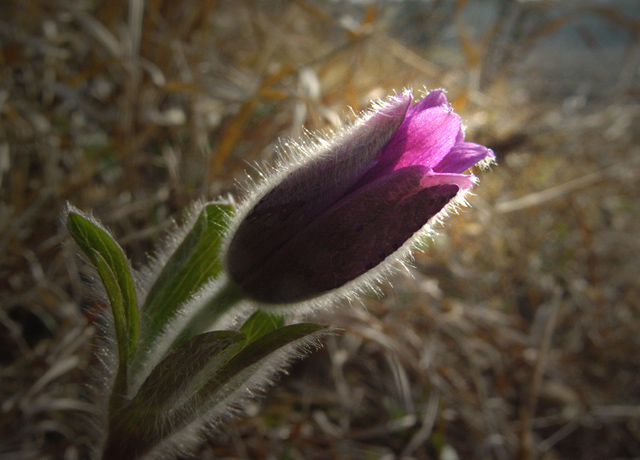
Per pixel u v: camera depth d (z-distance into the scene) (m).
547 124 0.24
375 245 0.07
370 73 0.21
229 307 0.08
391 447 0.16
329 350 0.17
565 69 0.36
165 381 0.08
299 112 0.16
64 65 0.20
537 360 0.16
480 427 0.16
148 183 0.18
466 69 0.23
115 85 0.20
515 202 0.19
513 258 0.21
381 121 0.07
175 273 0.09
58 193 0.16
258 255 0.08
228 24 0.24
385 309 0.16
